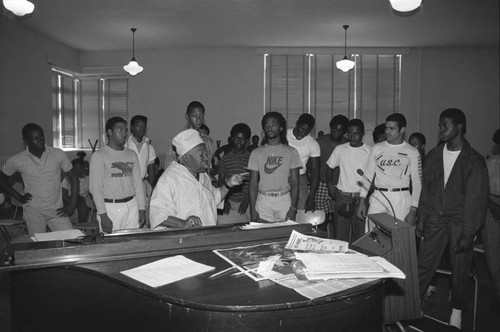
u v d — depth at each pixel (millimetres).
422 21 7445
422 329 2998
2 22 7043
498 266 3139
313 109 9500
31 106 7875
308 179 4289
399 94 9469
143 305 1557
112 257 1745
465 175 2953
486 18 7254
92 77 9805
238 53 9438
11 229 5043
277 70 9477
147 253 1804
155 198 2289
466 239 2877
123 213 3379
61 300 1767
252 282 1541
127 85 9719
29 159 3748
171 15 7109
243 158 4035
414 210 3312
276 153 3484
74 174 4008
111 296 1650
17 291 1853
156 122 9586
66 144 9492
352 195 3969
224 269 1668
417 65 9406
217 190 2623
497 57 9383
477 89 9430
